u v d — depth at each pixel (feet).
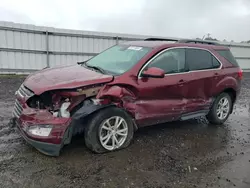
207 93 17.75
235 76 19.52
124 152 13.38
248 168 12.75
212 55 18.25
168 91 15.15
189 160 13.16
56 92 11.86
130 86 13.46
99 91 12.50
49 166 11.39
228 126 19.35
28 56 39.06
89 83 12.24
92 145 12.60
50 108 11.90
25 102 12.01
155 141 15.23
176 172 11.88
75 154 12.66
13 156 11.99
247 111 24.53
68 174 10.91
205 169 12.36
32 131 11.49
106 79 12.80
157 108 14.84
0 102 21.62
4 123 16.19
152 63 14.61
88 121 12.58
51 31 39.83
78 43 42.57
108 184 10.48
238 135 17.47
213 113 18.72
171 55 15.66
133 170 11.70
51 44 40.37
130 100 13.61
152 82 14.33
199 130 17.92
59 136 11.55
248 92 35.96
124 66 14.26
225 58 19.26
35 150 12.69
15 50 37.88
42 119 11.42
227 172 12.22
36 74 13.96
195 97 17.04
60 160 11.98
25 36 38.17
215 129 18.39
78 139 14.29
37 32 38.83
